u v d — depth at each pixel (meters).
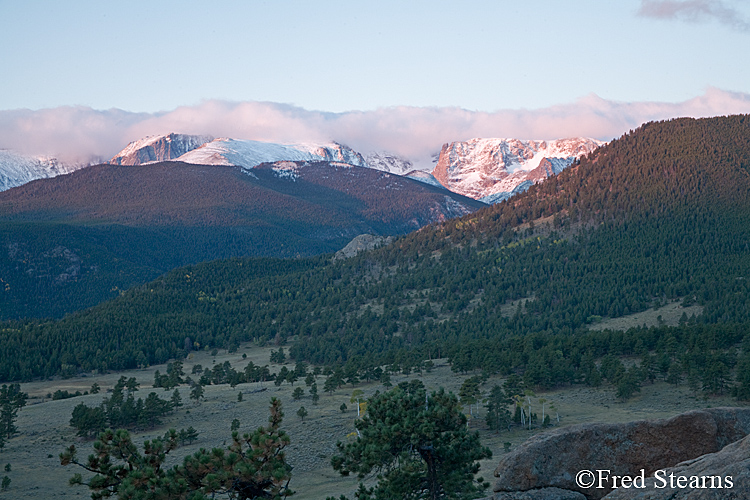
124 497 24.47
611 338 169.75
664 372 142.25
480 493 41.59
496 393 117.94
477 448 37.97
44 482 103.62
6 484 98.88
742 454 17.69
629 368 143.38
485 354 170.75
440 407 38.22
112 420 140.12
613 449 23.48
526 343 180.12
